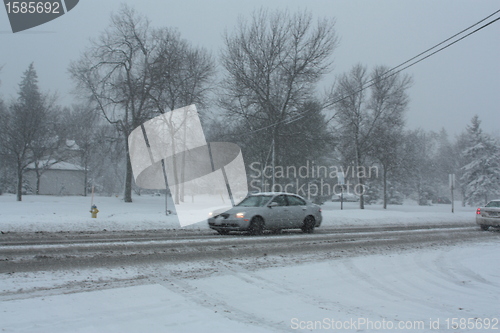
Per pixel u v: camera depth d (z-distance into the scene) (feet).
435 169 240.94
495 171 183.21
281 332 16.63
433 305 21.57
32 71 189.37
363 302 21.70
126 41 115.03
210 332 16.22
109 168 214.90
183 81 111.65
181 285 23.48
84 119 119.85
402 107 132.16
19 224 52.60
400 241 46.75
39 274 24.77
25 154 125.80
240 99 109.19
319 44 108.47
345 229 61.62
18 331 15.49
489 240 50.90
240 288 23.36
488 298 23.25
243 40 108.58
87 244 37.73
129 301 19.99
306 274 27.45
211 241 41.01
